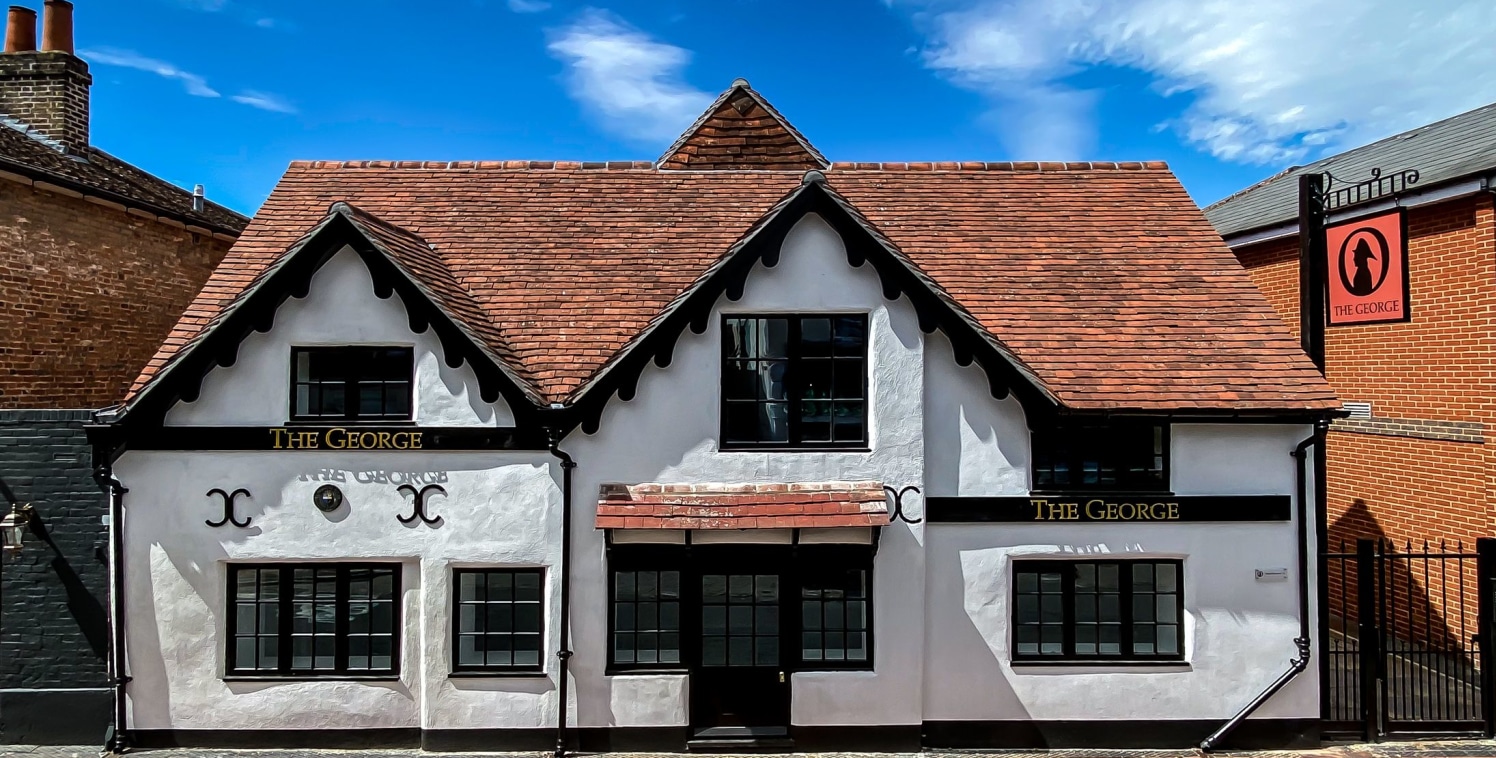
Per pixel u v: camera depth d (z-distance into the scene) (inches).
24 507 333.7
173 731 338.0
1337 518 496.4
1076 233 432.1
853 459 344.2
